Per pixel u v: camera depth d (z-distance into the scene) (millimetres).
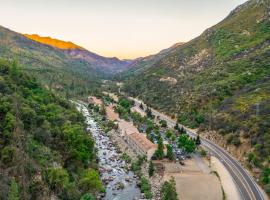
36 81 172750
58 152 110438
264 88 190375
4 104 109125
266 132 135500
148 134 178875
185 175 120375
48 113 132875
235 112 172000
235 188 110125
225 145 154625
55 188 90500
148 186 113000
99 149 160250
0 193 74375
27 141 99188
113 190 111438
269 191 104062
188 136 162625
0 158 87750
